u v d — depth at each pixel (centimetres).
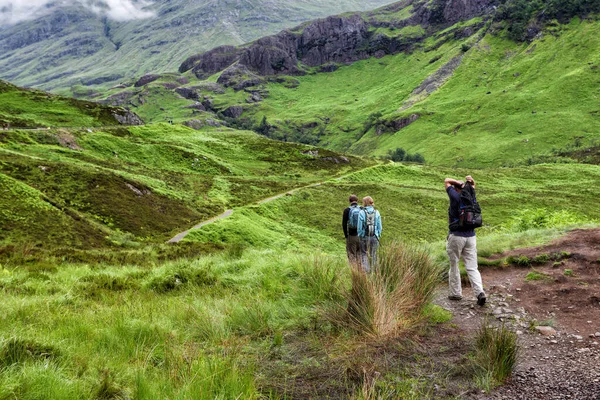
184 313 687
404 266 704
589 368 445
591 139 18188
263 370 479
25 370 373
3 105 12406
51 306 735
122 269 1620
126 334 561
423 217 7762
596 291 688
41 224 4219
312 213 7556
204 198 7500
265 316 664
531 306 675
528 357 496
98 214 5122
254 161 11738
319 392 427
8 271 1223
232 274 1068
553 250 966
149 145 10488
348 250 834
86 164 7425
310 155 12412
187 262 1251
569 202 8900
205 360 458
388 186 9725
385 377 456
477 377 445
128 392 386
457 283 752
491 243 1197
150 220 5522
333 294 729
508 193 9612
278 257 1200
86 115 13112
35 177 5594
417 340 552
